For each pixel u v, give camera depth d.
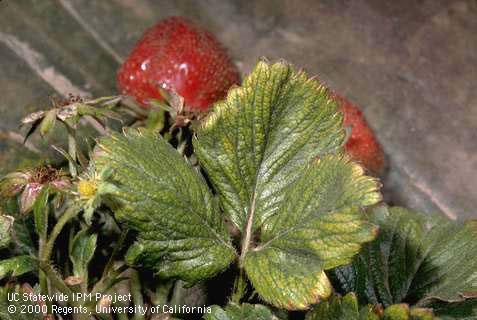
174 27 0.45
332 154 0.29
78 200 0.29
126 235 0.32
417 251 0.34
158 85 0.43
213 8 0.57
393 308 0.27
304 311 0.33
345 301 0.28
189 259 0.29
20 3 0.51
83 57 0.50
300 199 0.29
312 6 0.58
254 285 0.29
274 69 0.30
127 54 0.52
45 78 0.47
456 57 0.55
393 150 0.50
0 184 0.32
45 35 0.50
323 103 0.30
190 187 0.29
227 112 0.30
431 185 0.49
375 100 0.52
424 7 0.58
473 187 0.49
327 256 0.28
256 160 0.30
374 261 0.34
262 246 0.30
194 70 0.44
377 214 0.35
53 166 0.37
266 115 0.30
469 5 0.58
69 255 0.31
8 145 0.42
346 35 0.56
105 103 0.36
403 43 0.56
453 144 0.51
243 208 0.30
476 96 0.54
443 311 0.33
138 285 0.32
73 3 0.53
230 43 0.55
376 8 0.58
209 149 0.30
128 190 0.28
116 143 0.29
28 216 0.33
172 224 0.29
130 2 0.55
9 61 0.47
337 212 0.28
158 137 0.30
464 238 0.34
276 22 0.57
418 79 0.54
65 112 0.34
